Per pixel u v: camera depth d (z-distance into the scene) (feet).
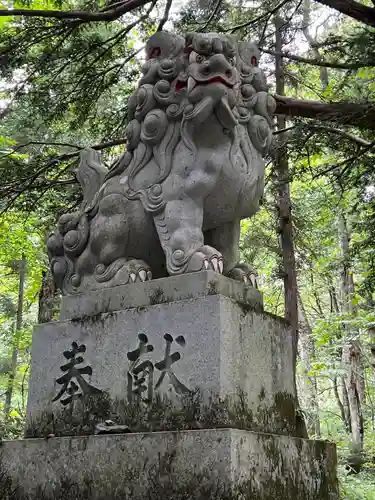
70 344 11.03
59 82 22.40
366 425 40.68
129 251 11.38
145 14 21.98
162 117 10.96
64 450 9.96
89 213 11.94
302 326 43.65
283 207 25.64
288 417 10.55
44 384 11.16
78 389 10.65
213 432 8.46
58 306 20.22
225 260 11.41
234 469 8.21
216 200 10.80
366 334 39.68
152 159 11.25
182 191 10.61
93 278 11.51
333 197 32.24
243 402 9.36
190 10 23.88
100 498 9.26
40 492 10.01
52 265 12.21
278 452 9.34
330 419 43.45
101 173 12.55
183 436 8.71
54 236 12.32
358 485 26.27
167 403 9.43
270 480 8.93
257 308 10.42
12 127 28.09
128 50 23.36
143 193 11.03
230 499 8.02
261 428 9.64
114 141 23.17
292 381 10.96
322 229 35.81
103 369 10.43
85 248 11.88
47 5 22.75
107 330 10.57
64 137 27.86
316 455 10.48
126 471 9.11
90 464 9.55
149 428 9.47
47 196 24.39
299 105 22.44
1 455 10.75
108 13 19.38
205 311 9.46
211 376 9.10
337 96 24.52
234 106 10.40
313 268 40.42
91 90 23.04
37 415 11.05
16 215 29.99
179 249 10.25
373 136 22.30
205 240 11.68
